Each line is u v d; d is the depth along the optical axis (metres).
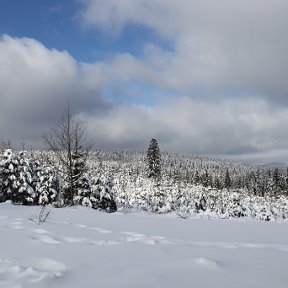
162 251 5.62
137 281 3.94
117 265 4.73
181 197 33.22
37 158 30.81
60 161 25.61
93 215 12.50
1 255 5.41
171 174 95.00
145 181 54.12
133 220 11.10
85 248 5.98
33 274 4.26
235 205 26.64
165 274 4.20
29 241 6.57
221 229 9.20
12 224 8.85
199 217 16.91
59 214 12.34
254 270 4.41
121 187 48.00
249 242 6.97
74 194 25.33
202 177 103.38
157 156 70.94
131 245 6.21
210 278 4.04
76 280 4.04
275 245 6.48
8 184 28.78
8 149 29.25
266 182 94.19
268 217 24.16
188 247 6.01
